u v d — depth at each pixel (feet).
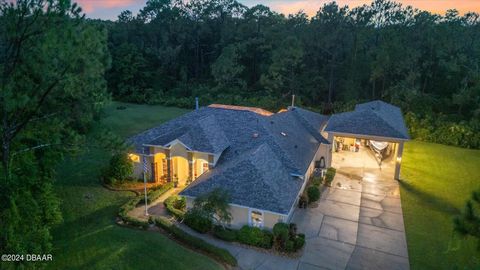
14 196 48.78
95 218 71.97
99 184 88.94
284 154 82.53
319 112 187.01
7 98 42.78
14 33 47.19
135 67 243.19
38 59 46.32
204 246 59.93
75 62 46.06
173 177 88.58
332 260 60.03
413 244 65.98
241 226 68.03
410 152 126.31
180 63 263.70
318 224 72.54
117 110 206.90
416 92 171.73
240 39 238.89
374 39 217.97
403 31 197.98
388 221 74.79
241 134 91.30
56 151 58.65
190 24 266.16
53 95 52.24
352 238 67.46
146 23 286.66
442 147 134.82
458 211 80.23
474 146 134.41
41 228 56.08
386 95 190.39
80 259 57.47
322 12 209.05
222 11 264.31
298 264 58.39
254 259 59.26
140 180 91.09
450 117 165.17
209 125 92.68
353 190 90.84
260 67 231.30
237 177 69.41
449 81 186.60
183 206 75.66
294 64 200.34
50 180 63.62
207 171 82.12
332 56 205.77
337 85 208.23
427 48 193.36
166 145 85.05
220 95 218.59
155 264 55.77
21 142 57.67
